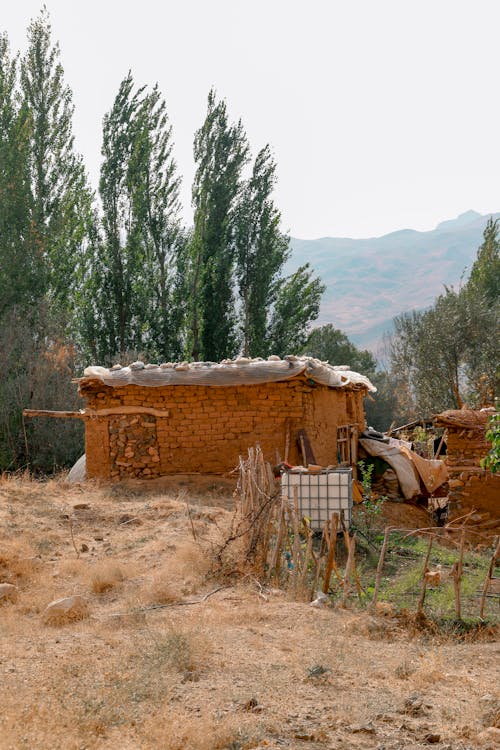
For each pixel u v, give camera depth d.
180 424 18.92
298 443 18.55
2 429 33.59
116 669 6.21
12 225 35.97
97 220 40.56
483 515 16.48
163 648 6.77
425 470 20.05
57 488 16.97
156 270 41.50
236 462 18.72
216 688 6.02
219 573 10.34
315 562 9.93
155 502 14.84
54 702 5.34
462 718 5.61
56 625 8.12
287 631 8.12
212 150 41.50
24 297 36.09
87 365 39.47
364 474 18.19
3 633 7.57
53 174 37.97
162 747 4.77
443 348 43.09
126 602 9.15
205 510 14.25
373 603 9.36
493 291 48.78
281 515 10.45
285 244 43.62
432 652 7.59
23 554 10.79
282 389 18.73
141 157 40.19
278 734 5.15
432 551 13.30
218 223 41.53
